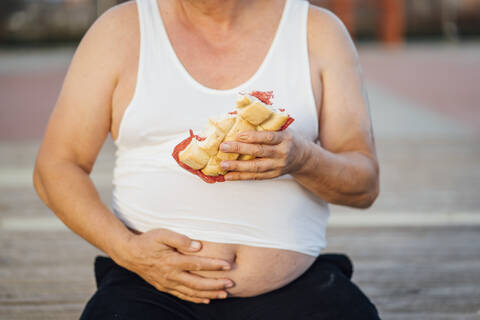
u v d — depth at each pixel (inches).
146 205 60.6
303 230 61.9
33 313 93.4
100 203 60.4
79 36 931.3
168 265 57.0
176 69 60.4
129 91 60.7
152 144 60.7
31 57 780.6
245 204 59.6
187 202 59.6
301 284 62.1
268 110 51.9
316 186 60.1
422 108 346.0
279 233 60.3
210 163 53.9
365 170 61.7
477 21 1018.7
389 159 216.2
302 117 61.4
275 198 60.3
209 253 58.9
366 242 128.3
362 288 103.7
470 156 220.1
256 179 54.5
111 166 202.4
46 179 60.9
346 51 64.9
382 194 168.4
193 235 59.1
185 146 56.1
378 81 504.1
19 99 393.7
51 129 62.1
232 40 61.9
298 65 62.2
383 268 113.1
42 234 134.3
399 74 560.7
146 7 62.6
